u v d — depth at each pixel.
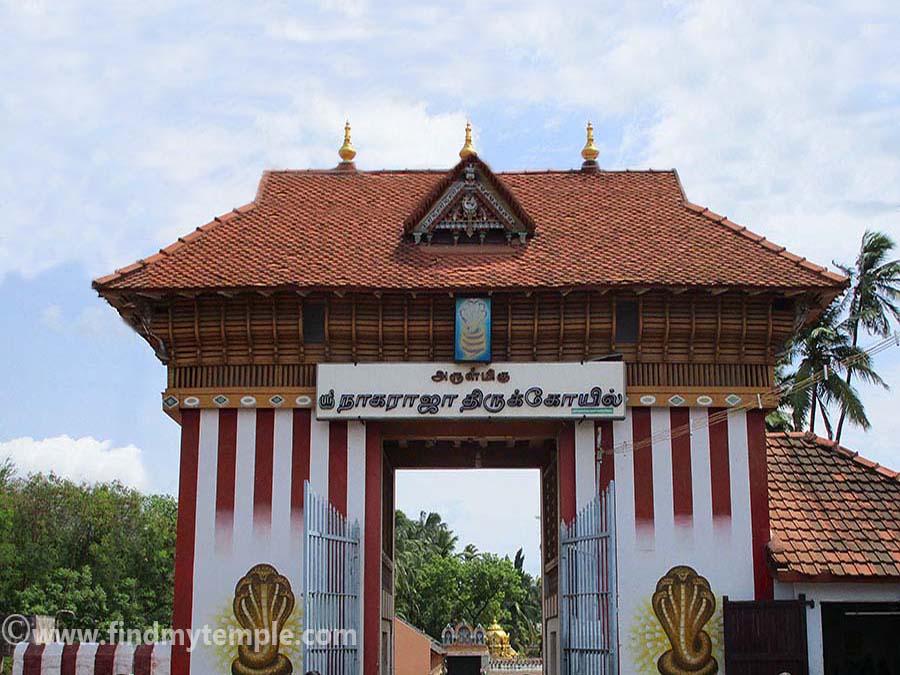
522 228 27.48
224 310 25.84
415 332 25.95
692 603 25.16
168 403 26.06
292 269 25.94
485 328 25.48
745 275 25.44
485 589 106.38
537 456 32.28
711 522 25.56
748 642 24.42
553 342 26.12
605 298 25.84
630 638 25.05
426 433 27.25
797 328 26.12
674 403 25.91
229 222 28.86
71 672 25.58
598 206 30.19
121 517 69.62
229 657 25.02
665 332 25.88
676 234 28.16
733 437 25.94
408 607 102.19
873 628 28.98
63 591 63.12
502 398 25.61
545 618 32.03
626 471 25.80
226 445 25.97
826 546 25.25
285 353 26.20
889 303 51.84
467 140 29.48
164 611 66.81
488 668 71.06
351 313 25.83
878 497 26.88
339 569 25.02
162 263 26.19
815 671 24.44
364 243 27.81
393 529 32.34
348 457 25.98
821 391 51.81
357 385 25.70
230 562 25.47
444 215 27.61
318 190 31.20
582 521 25.38
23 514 66.81
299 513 25.69
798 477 27.52
